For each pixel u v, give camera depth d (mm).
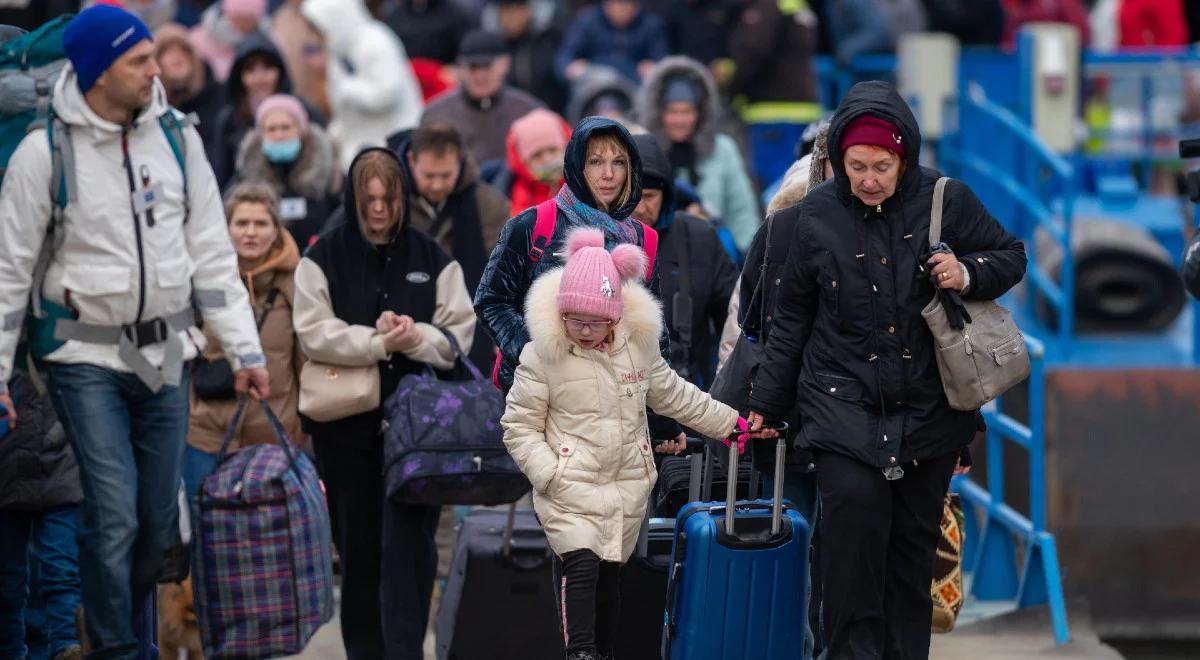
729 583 18656
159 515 21031
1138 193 43188
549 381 18719
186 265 20797
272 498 21688
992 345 19000
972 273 18891
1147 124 43250
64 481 21578
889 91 18922
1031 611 28094
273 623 21719
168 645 24250
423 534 22031
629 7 44281
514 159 30469
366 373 22234
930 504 19719
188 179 20875
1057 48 41719
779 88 42375
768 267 20281
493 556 22578
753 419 19188
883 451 19016
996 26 45406
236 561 21641
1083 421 31281
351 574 23062
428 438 21250
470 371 22656
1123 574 31078
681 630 18859
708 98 31828
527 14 45719
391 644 21625
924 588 19969
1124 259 36812
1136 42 48969
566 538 18641
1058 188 43375
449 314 22688
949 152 41312
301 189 30172
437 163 25828
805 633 21000
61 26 20641
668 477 21625
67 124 20031
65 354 20234
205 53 41719
